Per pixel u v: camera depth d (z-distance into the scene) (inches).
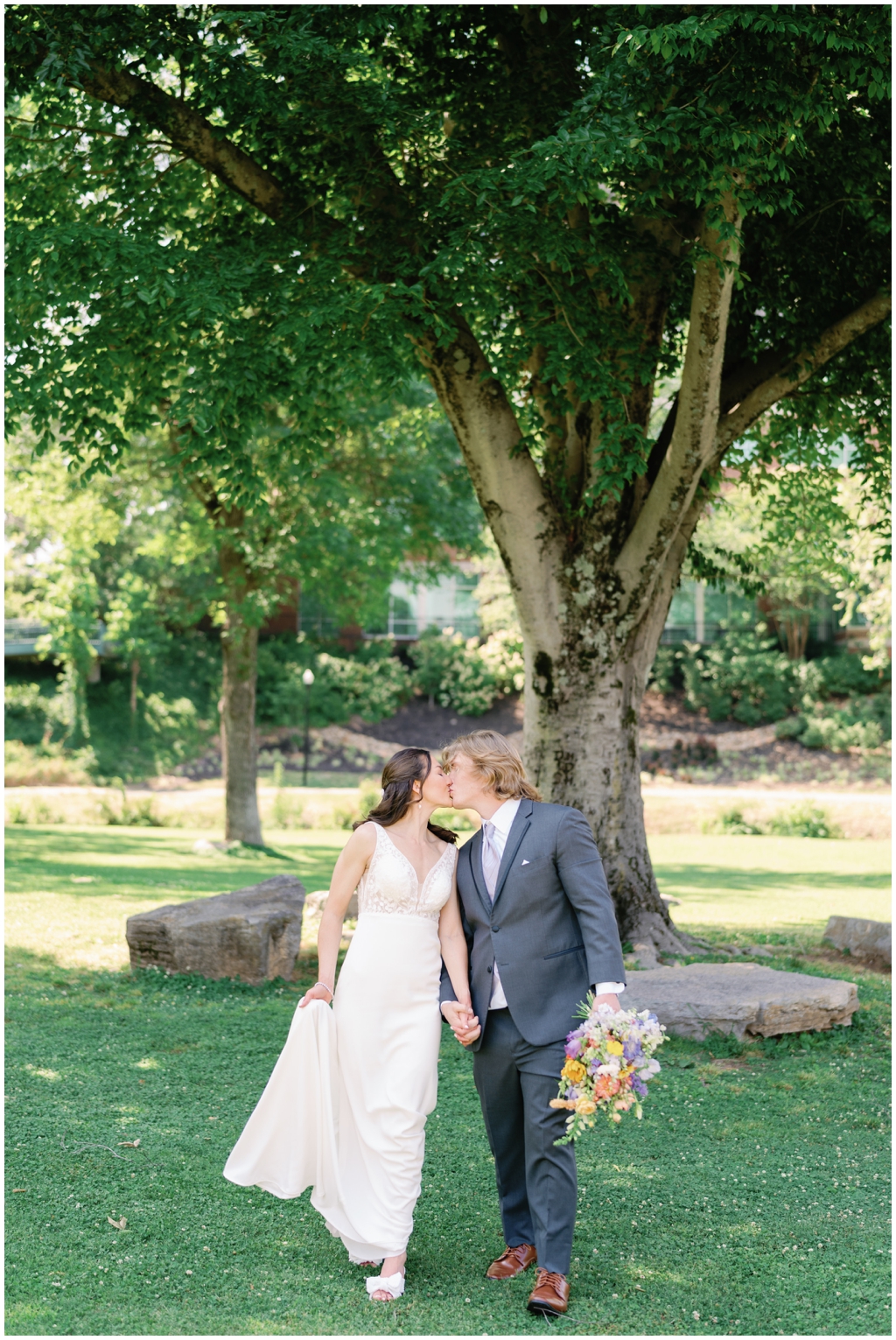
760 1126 208.2
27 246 285.6
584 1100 129.5
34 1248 147.2
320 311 279.1
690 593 1574.8
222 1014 279.9
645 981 288.2
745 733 1424.7
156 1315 130.0
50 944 360.2
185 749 1435.8
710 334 298.5
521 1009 140.3
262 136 315.3
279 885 356.2
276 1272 143.9
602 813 358.3
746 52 252.4
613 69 261.0
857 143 329.1
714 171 256.5
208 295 276.7
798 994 273.9
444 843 152.6
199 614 1059.9
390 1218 141.2
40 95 312.7
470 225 279.6
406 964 146.3
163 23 301.1
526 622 357.7
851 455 452.4
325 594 826.2
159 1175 174.9
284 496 738.8
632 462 297.6
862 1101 224.7
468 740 152.0
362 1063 145.2
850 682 1424.7
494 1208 167.5
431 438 700.0
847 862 821.9
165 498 818.2
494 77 344.2
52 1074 225.9
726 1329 130.3
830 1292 140.3
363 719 1528.1
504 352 341.7
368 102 289.0
